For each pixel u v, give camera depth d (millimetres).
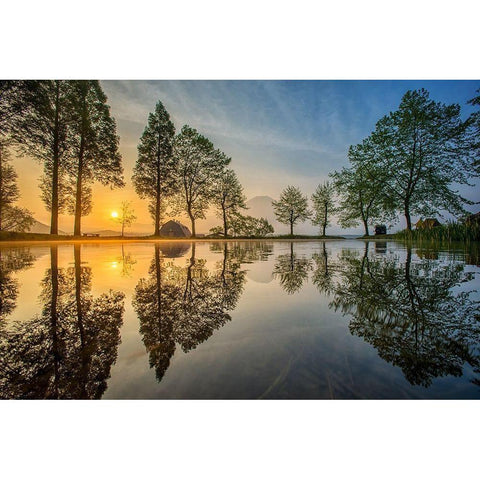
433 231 9305
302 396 721
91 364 859
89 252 5816
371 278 2248
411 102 12859
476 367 815
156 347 972
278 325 1168
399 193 14000
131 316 1324
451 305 1433
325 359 857
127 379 792
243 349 936
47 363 874
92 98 14602
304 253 5473
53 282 2223
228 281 2240
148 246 8898
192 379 772
